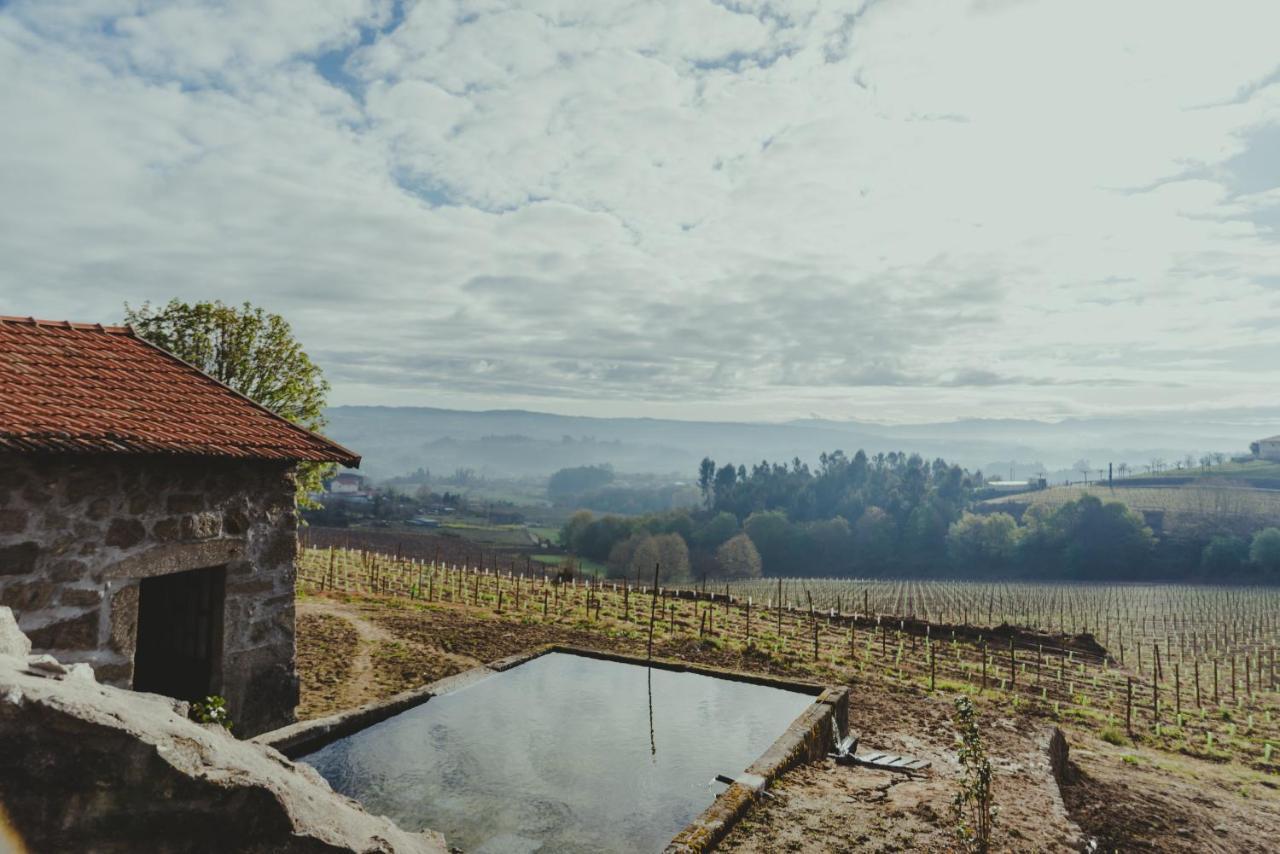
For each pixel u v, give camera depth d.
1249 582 96.19
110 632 7.13
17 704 2.97
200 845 3.34
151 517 7.55
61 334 9.32
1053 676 22.53
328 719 7.55
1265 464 173.75
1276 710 21.58
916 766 8.51
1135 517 110.19
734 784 6.77
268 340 19.75
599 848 5.91
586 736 8.36
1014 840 6.45
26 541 6.54
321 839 3.69
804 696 9.99
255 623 8.69
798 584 88.69
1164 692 22.66
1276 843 9.64
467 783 7.03
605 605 26.17
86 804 3.09
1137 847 8.61
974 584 92.19
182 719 3.85
